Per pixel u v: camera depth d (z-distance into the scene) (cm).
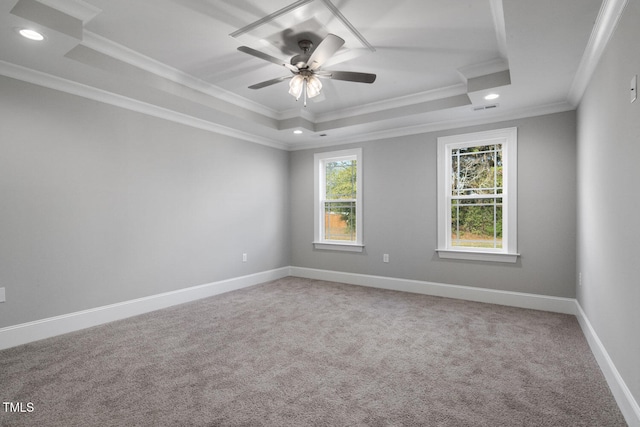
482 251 395
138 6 218
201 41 265
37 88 279
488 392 198
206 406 184
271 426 167
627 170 174
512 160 375
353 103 412
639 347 157
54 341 276
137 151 351
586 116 283
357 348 262
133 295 348
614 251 199
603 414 176
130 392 198
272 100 404
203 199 422
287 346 266
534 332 294
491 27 242
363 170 486
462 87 351
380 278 471
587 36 212
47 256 286
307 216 545
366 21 235
